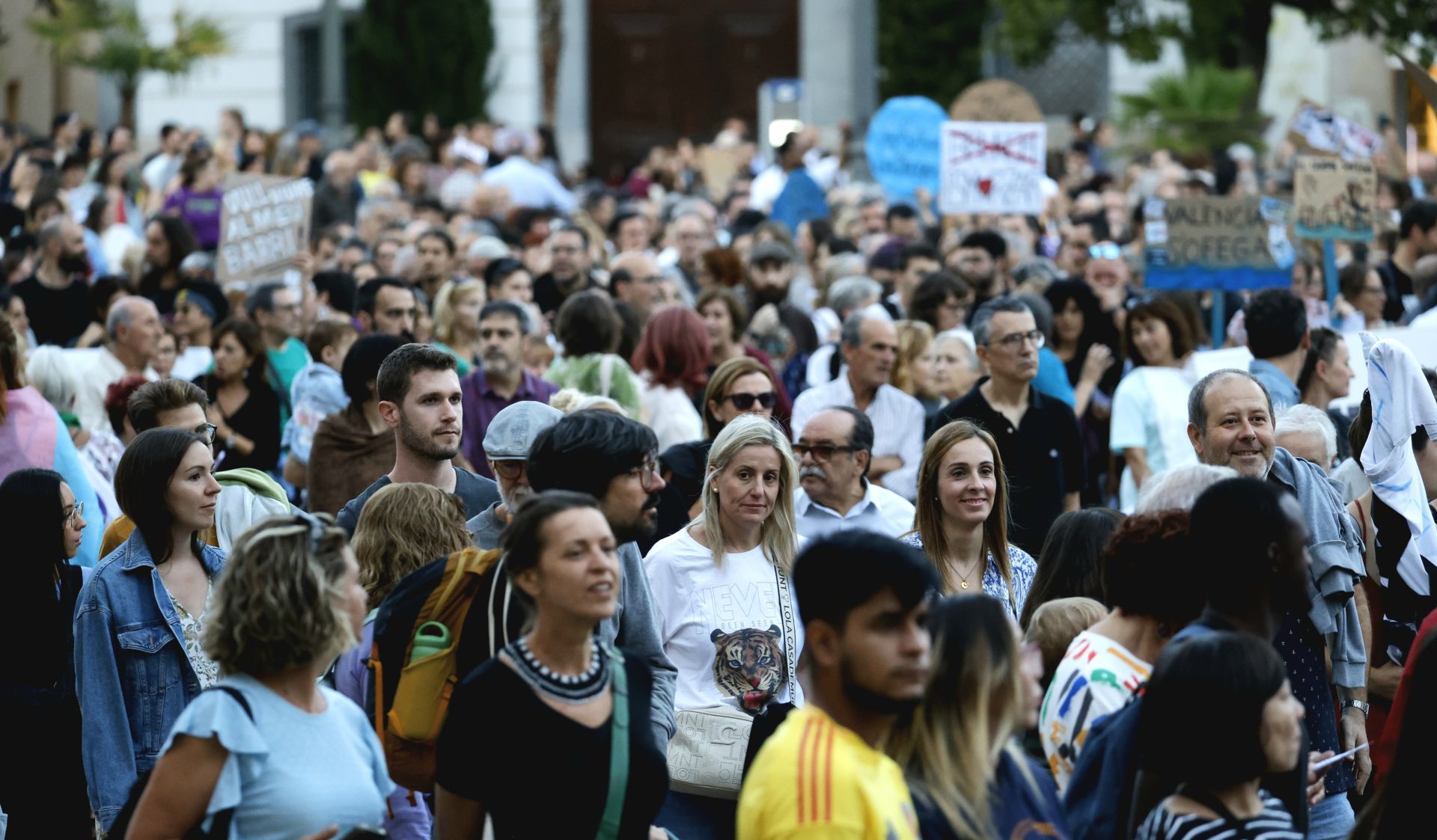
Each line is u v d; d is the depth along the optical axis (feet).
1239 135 231.91
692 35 337.72
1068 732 48.24
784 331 120.98
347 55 310.65
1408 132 265.34
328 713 44.70
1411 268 139.13
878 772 38.45
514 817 43.86
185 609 59.77
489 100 316.60
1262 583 45.80
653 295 122.93
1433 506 70.79
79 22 269.23
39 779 61.26
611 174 337.11
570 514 44.06
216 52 279.28
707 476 62.39
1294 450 69.21
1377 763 53.11
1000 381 88.22
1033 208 152.46
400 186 217.56
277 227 122.72
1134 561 48.70
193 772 42.52
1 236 153.17
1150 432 96.48
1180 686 40.83
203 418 72.74
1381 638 69.00
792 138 183.62
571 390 75.25
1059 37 302.25
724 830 59.52
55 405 91.30
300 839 42.80
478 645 49.80
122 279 124.06
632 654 46.83
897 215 162.50
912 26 320.09
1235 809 41.34
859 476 73.46
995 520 67.05
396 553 56.80
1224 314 133.59
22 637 61.26
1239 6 239.09
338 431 78.84
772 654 61.21
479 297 108.37
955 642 40.22
